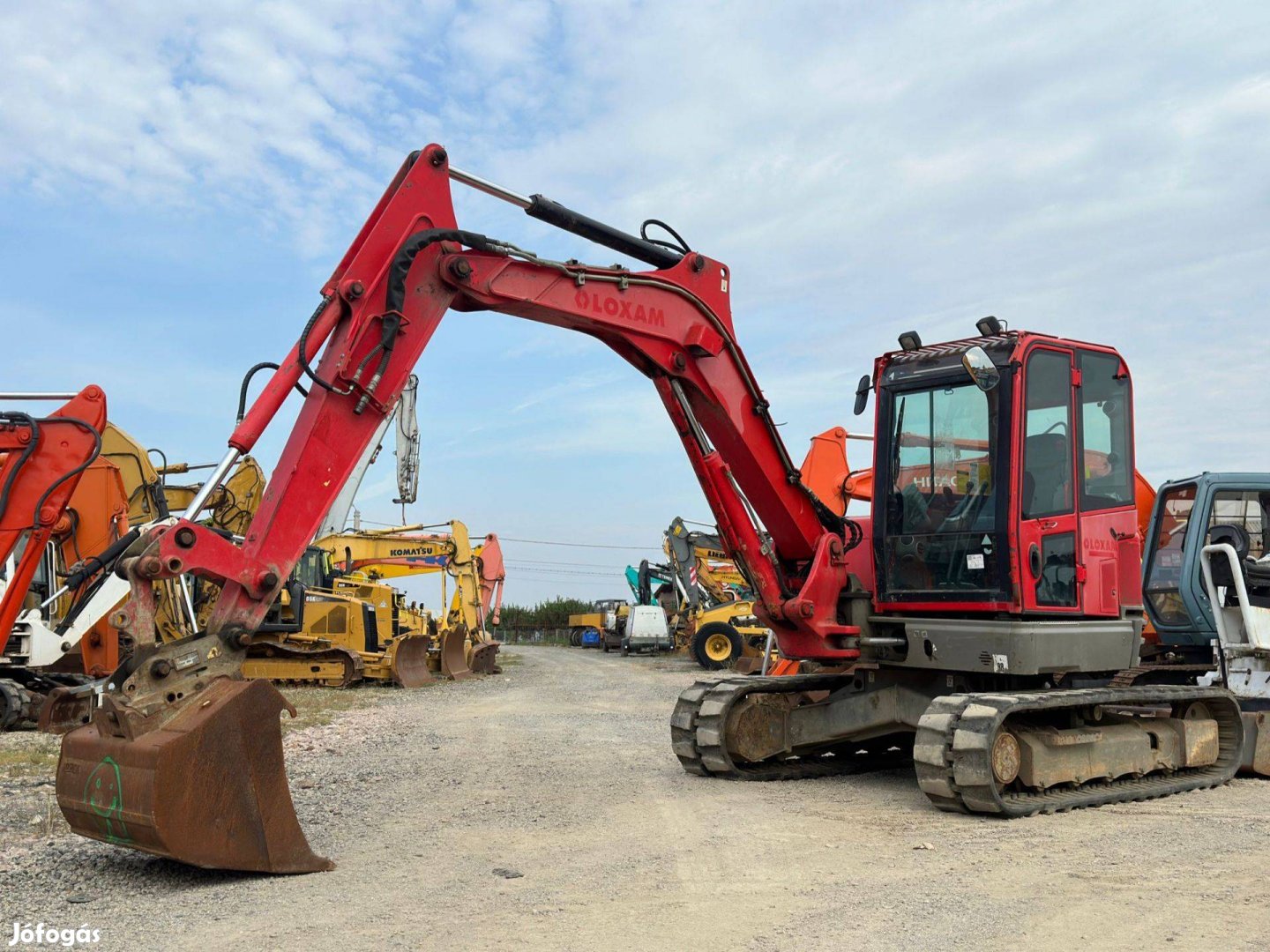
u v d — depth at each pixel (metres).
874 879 5.87
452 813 7.89
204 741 5.70
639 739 12.79
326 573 24.25
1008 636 8.02
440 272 7.17
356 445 6.71
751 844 6.76
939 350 8.92
